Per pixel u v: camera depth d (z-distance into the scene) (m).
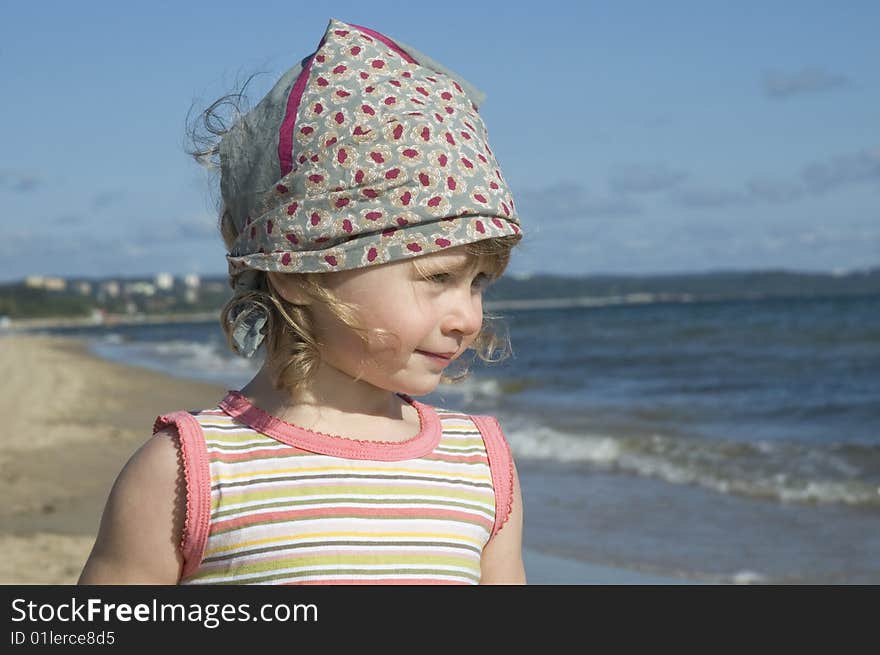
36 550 6.09
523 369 24.55
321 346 1.46
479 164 1.43
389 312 1.39
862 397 15.25
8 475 8.92
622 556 5.89
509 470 1.61
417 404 1.65
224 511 1.41
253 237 1.46
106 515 1.46
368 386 1.53
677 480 8.59
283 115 1.45
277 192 1.42
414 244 1.37
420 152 1.39
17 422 13.32
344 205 1.38
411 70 1.48
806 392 16.56
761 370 21.47
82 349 45.72
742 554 5.96
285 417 1.49
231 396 1.52
